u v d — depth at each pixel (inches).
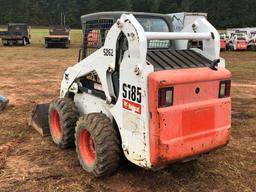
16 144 235.8
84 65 202.4
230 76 173.9
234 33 1428.4
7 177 187.2
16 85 483.5
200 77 160.1
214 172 196.1
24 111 327.6
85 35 207.2
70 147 225.3
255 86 513.0
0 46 1341.0
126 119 163.3
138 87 153.0
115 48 170.9
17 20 3307.1
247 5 2987.2
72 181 182.1
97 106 196.2
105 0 3078.2
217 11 3029.0
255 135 265.6
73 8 3196.4
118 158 175.9
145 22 189.5
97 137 172.4
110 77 178.9
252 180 188.7
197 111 161.8
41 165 202.1
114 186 177.3
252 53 1216.8
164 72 152.6
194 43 189.5
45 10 3294.8
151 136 152.3
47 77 567.8
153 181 182.5
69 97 232.4
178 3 2942.9
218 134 172.1
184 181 184.1
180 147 157.8
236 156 220.7
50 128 235.6
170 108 152.6
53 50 1181.1
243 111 346.0
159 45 190.5
